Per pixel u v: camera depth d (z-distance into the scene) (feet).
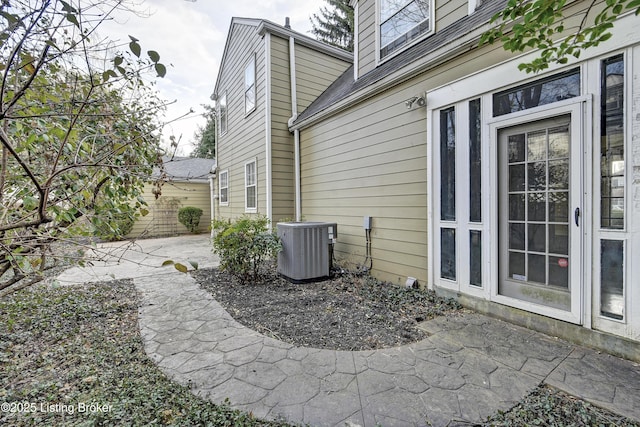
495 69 10.11
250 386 6.70
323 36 57.36
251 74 26.14
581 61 8.18
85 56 4.64
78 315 11.10
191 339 9.09
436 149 12.28
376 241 15.46
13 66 4.37
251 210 26.45
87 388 6.68
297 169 22.59
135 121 7.01
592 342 8.05
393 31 16.28
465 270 11.24
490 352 7.99
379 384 6.70
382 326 9.78
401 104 13.83
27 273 5.17
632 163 7.37
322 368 7.38
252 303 12.33
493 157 10.32
